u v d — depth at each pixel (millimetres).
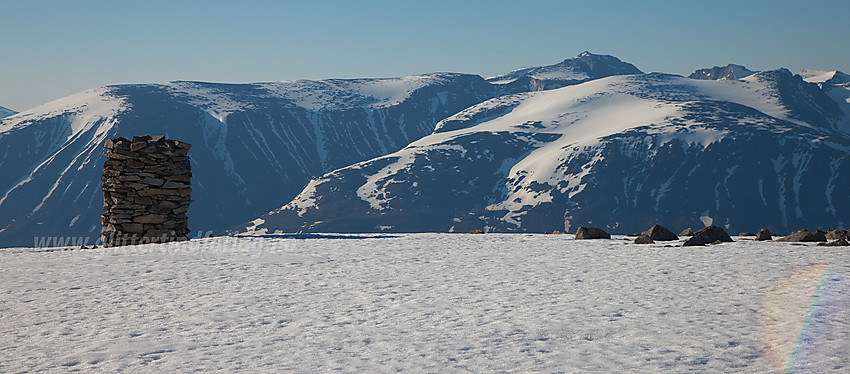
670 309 11883
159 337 10922
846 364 8562
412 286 14977
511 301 13055
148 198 26188
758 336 9945
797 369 8438
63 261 19812
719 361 8844
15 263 19562
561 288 14266
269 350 10016
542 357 9281
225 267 18141
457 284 15102
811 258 17016
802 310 11414
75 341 10781
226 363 9406
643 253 19484
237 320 12000
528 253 20328
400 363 9195
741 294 12945
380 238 26016
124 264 18969
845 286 13242
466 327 11086
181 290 14930
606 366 8797
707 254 18562
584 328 10742
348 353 9766
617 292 13602
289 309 12820
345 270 17453
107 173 26312
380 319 11852
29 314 12797
